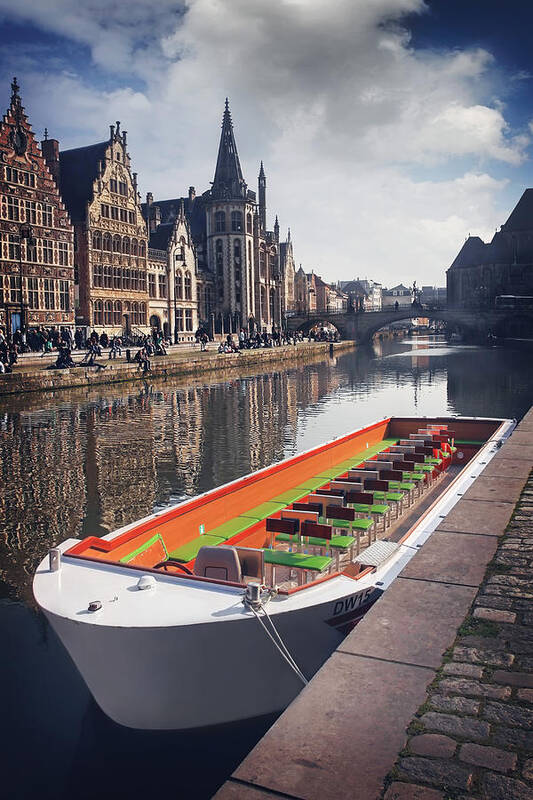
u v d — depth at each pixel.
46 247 54.50
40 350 48.94
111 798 6.68
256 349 74.56
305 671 7.07
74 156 66.31
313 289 162.50
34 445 25.36
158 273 76.12
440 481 14.80
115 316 65.88
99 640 6.12
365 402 39.16
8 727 7.74
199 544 9.37
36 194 53.16
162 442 26.23
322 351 91.44
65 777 6.92
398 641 4.60
